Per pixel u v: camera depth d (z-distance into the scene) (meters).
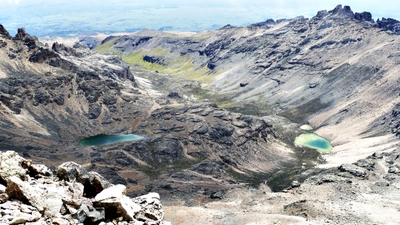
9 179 26.36
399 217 106.50
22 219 22.94
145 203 34.50
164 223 31.81
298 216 108.50
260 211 121.19
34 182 31.00
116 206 29.28
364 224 97.44
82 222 26.52
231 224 98.88
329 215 106.44
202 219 102.44
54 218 25.42
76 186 32.22
